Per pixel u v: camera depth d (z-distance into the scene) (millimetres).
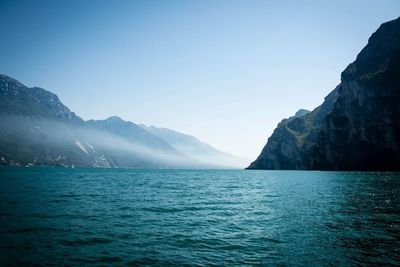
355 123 172000
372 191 51938
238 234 21438
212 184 77875
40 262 14742
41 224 22750
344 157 174250
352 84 181250
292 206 35094
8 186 55750
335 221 26031
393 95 157875
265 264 15305
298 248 18031
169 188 62562
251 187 65750
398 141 150250
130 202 37562
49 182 73125
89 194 46031
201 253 16938
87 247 17375
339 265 15227
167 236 20500
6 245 17125
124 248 17438
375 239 20031
